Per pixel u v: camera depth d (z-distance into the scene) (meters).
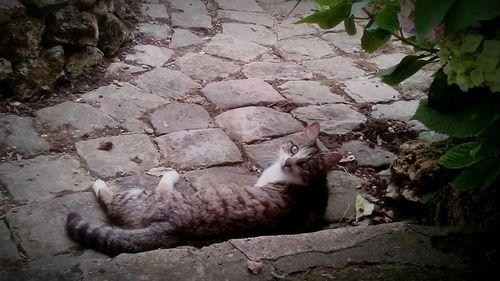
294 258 1.04
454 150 0.98
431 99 0.85
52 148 1.49
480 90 0.83
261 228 1.25
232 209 1.23
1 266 1.11
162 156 1.50
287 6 2.53
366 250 1.07
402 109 1.80
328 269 1.02
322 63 2.07
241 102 1.77
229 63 2.01
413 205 1.32
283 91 1.86
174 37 2.14
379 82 1.96
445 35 0.70
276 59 2.08
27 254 1.15
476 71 0.75
